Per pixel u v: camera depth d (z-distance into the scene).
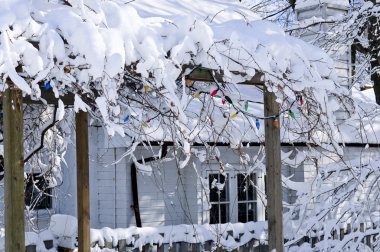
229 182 13.56
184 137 6.67
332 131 7.22
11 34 5.04
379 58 14.52
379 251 10.31
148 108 7.23
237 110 6.91
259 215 13.95
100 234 9.41
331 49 14.28
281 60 6.53
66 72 5.30
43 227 12.48
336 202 10.06
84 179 7.89
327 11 15.09
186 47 5.92
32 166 9.91
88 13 5.50
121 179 12.83
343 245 10.03
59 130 10.00
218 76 6.38
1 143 9.22
